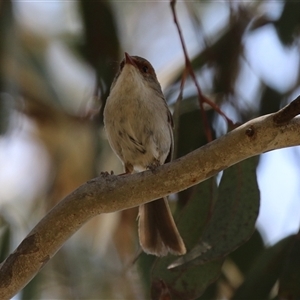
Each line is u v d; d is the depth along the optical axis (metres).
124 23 13.90
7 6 10.65
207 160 6.62
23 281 6.81
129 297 12.16
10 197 13.27
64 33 13.76
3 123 10.70
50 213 6.85
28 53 13.05
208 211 8.88
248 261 10.27
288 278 8.33
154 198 6.81
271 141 6.50
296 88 10.81
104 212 6.88
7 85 10.81
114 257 12.46
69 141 12.58
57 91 13.29
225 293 10.65
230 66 11.09
